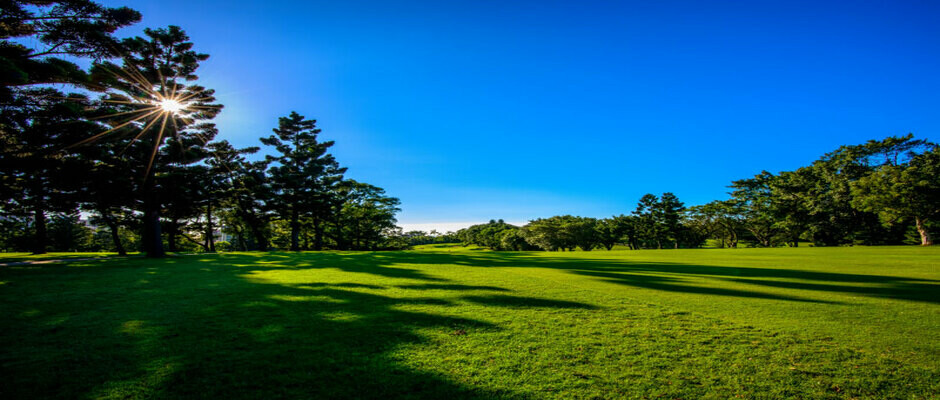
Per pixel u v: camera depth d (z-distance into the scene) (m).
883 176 34.12
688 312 6.28
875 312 6.21
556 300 7.34
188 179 25.80
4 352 4.12
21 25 15.35
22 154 16.97
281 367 3.73
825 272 12.26
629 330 5.15
